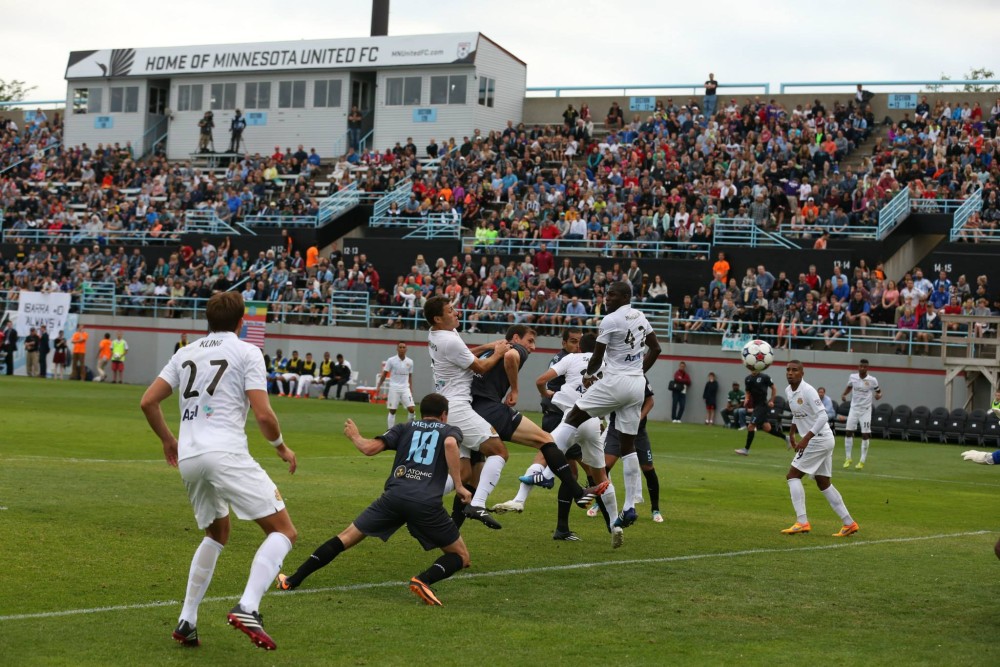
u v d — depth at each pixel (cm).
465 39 5897
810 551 1305
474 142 5438
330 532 1286
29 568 1023
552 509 1599
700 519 1565
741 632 895
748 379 2738
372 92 6244
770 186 4556
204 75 6444
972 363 3597
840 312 3944
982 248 4050
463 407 1226
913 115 5209
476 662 782
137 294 5091
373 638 839
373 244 4869
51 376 5000
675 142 5044
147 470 1803
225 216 5341
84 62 6656
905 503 1878
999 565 1234
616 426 1345
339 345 4644
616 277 4288
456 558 973
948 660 822
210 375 809
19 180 6056
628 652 821
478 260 4631
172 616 882
